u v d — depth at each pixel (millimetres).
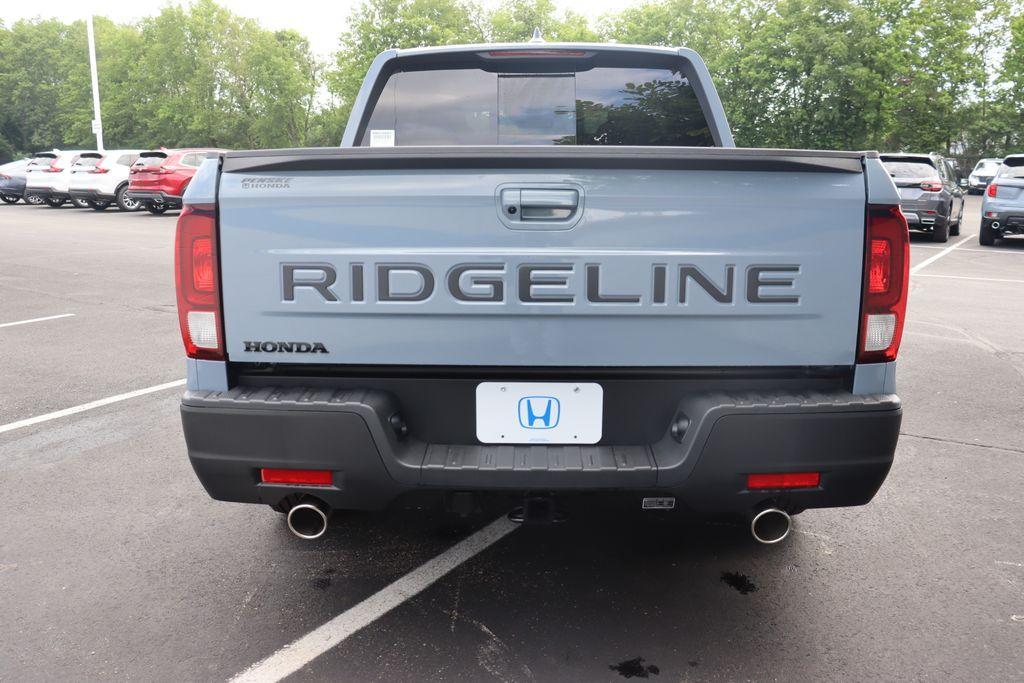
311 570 3033
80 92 65500
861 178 2285
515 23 54469
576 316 2299
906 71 38500
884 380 2369
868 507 3615
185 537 3320
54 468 4098
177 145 58281
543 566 3057
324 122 57250
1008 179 15125
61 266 12305
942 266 12492
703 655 2467
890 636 2578
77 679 2355
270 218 2299
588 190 2246
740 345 2318
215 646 2527
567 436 2402
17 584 2926
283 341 2355
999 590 2885
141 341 7113
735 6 40625
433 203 2260
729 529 3389
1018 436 4590
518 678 2346
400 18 50938
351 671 2389
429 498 2396
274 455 2330
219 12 56469
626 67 3605
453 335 2320
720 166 2229
